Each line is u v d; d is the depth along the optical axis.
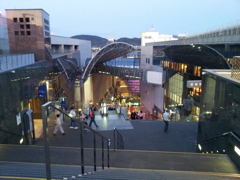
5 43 14.45
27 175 4.03
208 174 5.30
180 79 30.41
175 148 10.50
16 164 4.93
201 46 19.44
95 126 13.62
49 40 17.72
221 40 19.02
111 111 17.83
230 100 7.00
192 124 14.27
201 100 10.27
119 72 39.31
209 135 8.94
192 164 6.91
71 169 5.02
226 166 6.57
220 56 17.55
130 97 54.62
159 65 35.94
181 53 25.98
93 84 45.12
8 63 9.47
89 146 9.59
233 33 17.81
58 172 4.50
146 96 40.94
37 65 13.07
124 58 44.00
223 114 7.56
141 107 45.09
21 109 9.80
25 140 9.63
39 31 15.88
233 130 6.80
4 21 14.43
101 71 42.34
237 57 7.37
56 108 3.18
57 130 10.49
